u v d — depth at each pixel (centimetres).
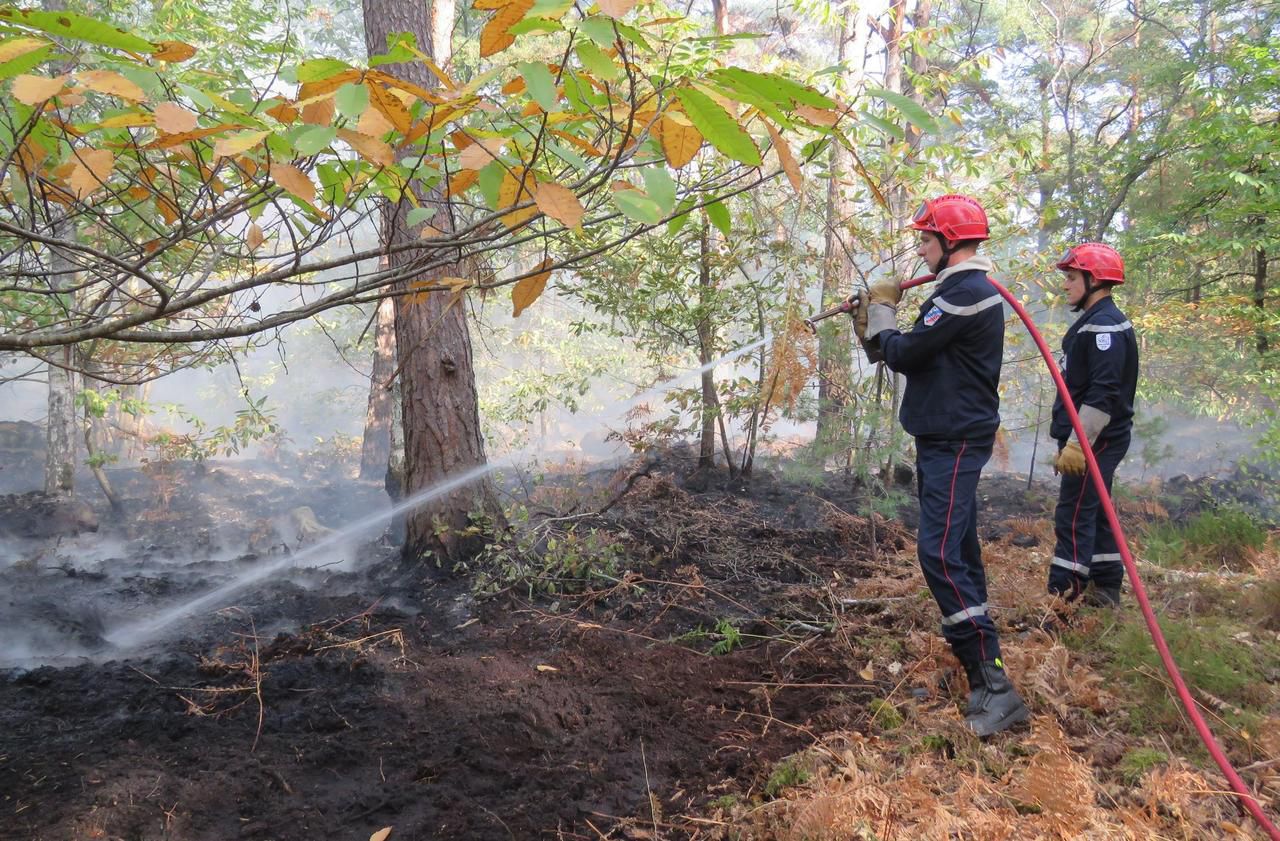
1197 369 905
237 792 290
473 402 568
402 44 182
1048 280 773
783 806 277
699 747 329
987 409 335
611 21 158
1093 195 1254
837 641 421
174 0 614
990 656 323
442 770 306
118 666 397
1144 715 329
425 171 211
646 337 785
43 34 175
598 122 203
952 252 342
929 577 330
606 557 528
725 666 402
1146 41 1456
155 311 196
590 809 289
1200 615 435
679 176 246
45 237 181
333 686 376
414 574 542
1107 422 415
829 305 671
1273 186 817
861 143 620
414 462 560
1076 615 420
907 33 780
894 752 313
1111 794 278
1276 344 908
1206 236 927
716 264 704
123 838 262
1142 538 600
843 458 709
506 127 206
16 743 316
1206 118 908
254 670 384
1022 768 286
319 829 275
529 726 341
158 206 229
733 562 563
